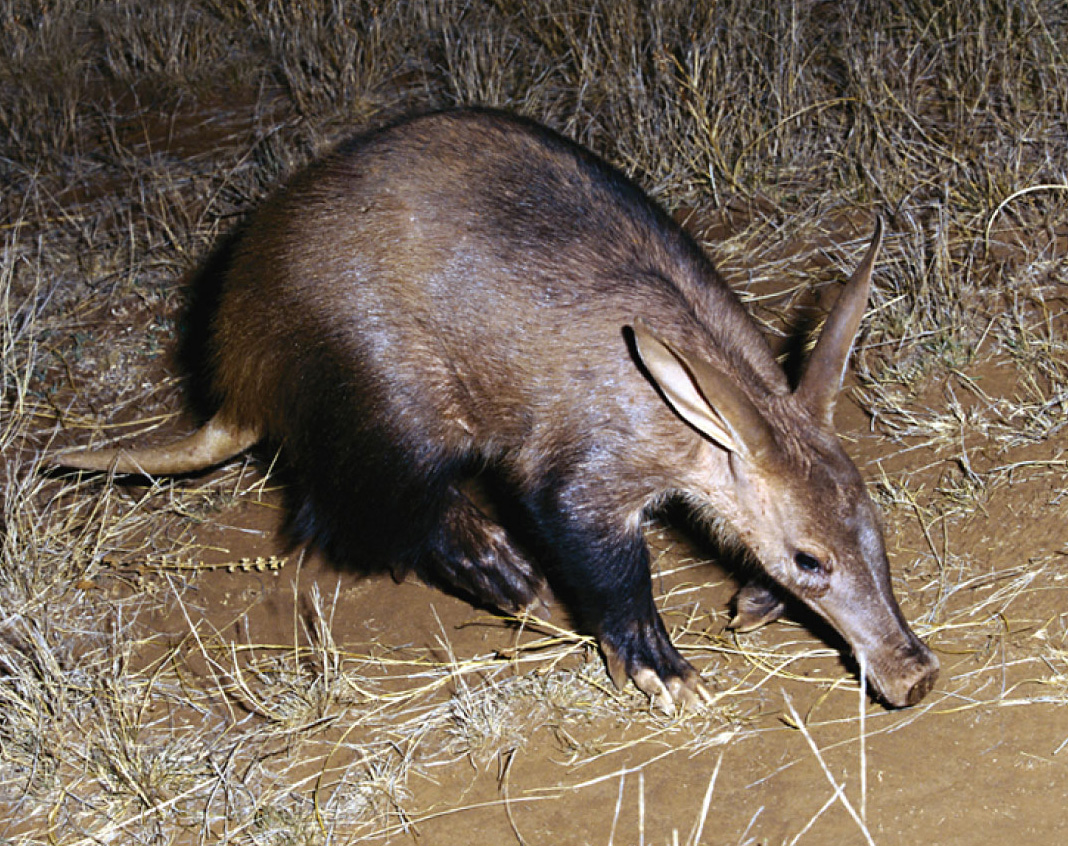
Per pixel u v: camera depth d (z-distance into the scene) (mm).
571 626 2734
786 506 2480
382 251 2623
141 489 3027
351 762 2562
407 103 3729
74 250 3461
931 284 3035
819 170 3357
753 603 2643
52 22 4164
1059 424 2797
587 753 2531
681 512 2836
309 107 3732
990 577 2650
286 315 2670
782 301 3119
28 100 3891
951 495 2756
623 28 3625
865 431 2891
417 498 2705
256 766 2566
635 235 2623
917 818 2387
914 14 3578
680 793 2465
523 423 2623
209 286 3330
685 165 3387
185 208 3518
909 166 3275
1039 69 3314
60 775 2580
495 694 2613
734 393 2426
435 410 2658
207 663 2719
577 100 3562
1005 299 3010
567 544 2586
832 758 2473
